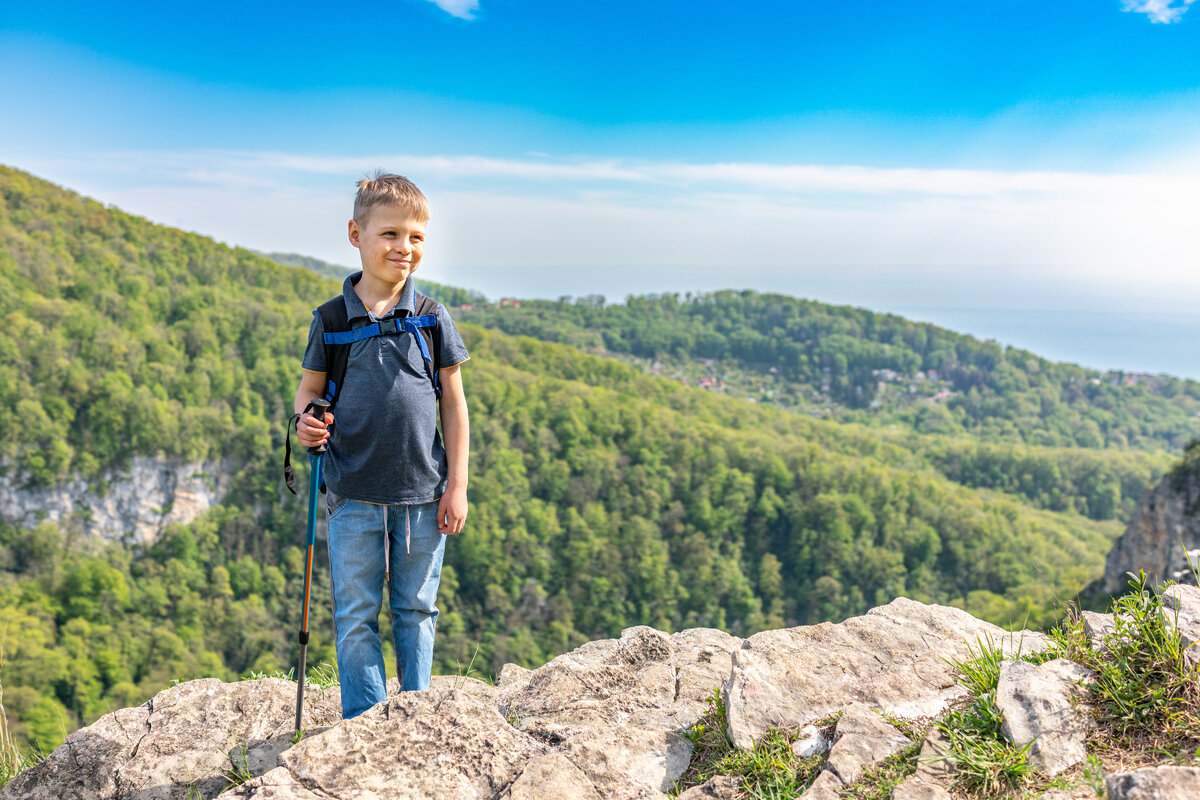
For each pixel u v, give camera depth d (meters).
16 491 56.59
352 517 2.15
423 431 2.14
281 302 86.19
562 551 63.38
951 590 64.56
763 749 1.82
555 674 2.59
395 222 2.11
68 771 2.10
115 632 49.78
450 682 2.84
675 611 62.88
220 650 52.72
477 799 1.66
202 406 66.25
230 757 2.11
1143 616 1.88
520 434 70.31
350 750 1.77
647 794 1.76
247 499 63.75
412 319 2.17
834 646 2.35
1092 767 1.53
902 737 1.75
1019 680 1.80
